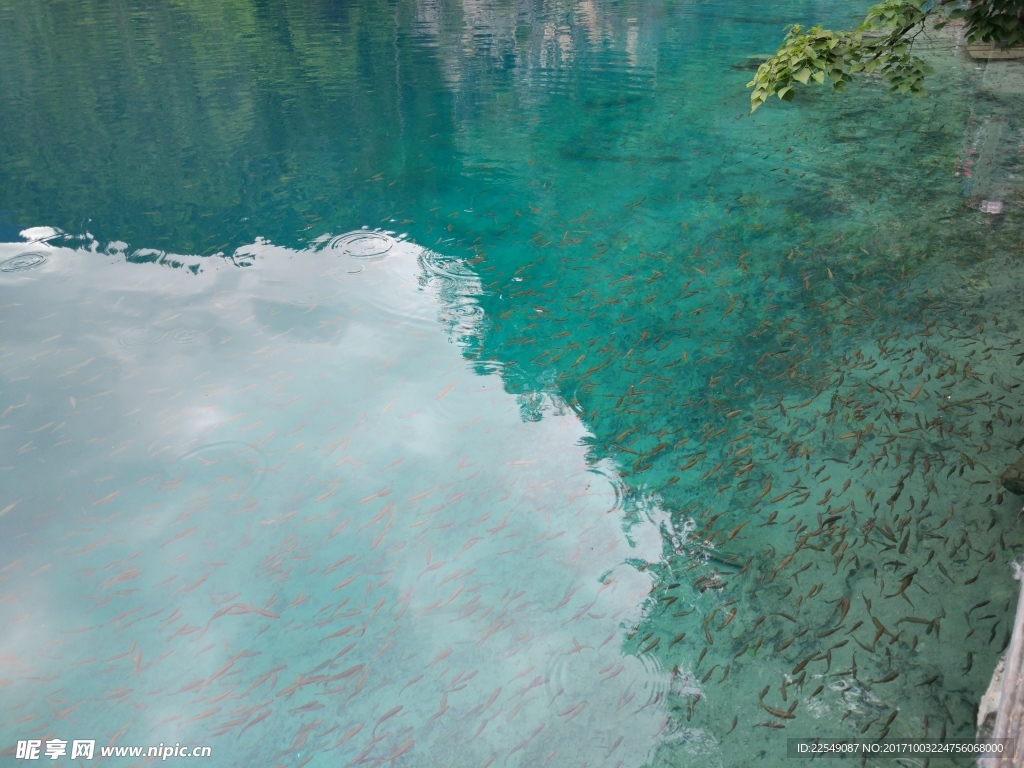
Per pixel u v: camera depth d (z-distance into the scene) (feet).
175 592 15.23
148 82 50.60
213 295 26.05
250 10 76.54
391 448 19.12
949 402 18.52
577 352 22.53
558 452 18.74
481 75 52.44
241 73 52.95
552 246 28.84
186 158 38.01
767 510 16.16
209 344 23.43
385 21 71.67
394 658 13.65
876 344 21.27
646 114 43.34
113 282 26.84
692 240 28.58
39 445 19.30
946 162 33.86
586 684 12.91
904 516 15.42
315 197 33.58
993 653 12.45
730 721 11.98
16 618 14.70
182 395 21.16
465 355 22.77
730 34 62.13
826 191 31.81
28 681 13.42
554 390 21.01
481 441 19.26
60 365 22.36
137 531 16.76
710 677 12.75
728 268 26.37
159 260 28.32
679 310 24.18
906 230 27.63
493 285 26.40
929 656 12.54
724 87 47.85
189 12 75.00
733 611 13.91
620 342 22.82
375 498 17.51
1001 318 21.61
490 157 37.81
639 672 13.01
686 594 14.44
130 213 31.99
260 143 39.91
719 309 24.04
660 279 26.09
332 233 30.37
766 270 25.99
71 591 15.29
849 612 13.52
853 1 74.49
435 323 24.41
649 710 12.34
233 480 18.19
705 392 20.29
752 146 37.76
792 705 12.01
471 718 12.48
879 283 24.35
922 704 11.80
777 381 20.34
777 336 22.33
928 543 14.70
